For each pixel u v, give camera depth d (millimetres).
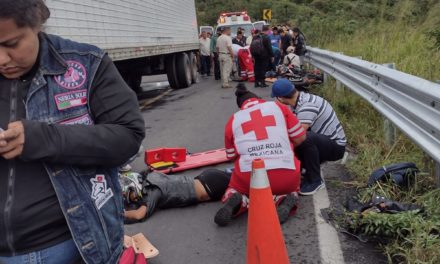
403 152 4703
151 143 6680
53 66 1521
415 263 2719
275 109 3707
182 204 4059
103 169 1641
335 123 4375
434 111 3240
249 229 2607
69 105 1536
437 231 3004
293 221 3670
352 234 3328
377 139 5238
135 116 1632
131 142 1601
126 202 3939
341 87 8523
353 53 10469
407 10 10672
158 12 11953
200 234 3557
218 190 4078
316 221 3631
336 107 6977
